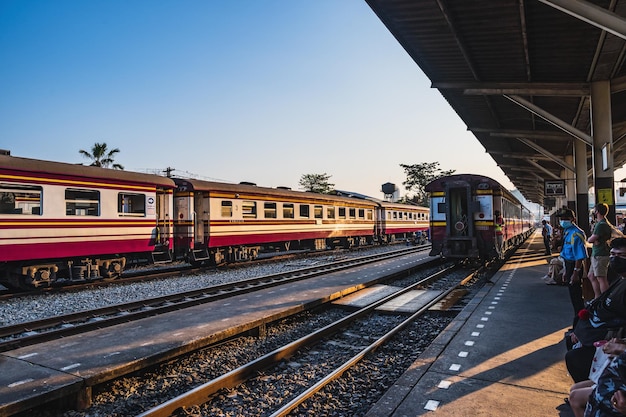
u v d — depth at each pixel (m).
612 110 14.26
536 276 11.68
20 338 6.48
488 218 14.27
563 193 19.91
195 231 15.87
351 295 9.84
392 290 10.49
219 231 16.05
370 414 3.68
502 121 17.66
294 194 20.31
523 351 5.19
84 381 4.33
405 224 34.34
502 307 7.66
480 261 16.95
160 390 4.88
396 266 14.93
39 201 10.60
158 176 13.86
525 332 6.02
